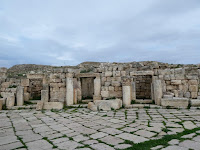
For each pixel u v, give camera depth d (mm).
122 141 4652
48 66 28828
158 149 3943
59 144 4543
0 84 15234
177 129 5699
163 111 9664
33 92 17734
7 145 4531
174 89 13250
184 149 3889
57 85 13680
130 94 12375
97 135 5273
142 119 7570
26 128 6398
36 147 4352
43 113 9945
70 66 25891
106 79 14828
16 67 28734
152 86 13070
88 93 17344
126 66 16656
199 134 5023
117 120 7469
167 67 18141
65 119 8023
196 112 8977
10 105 12266
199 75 16047
